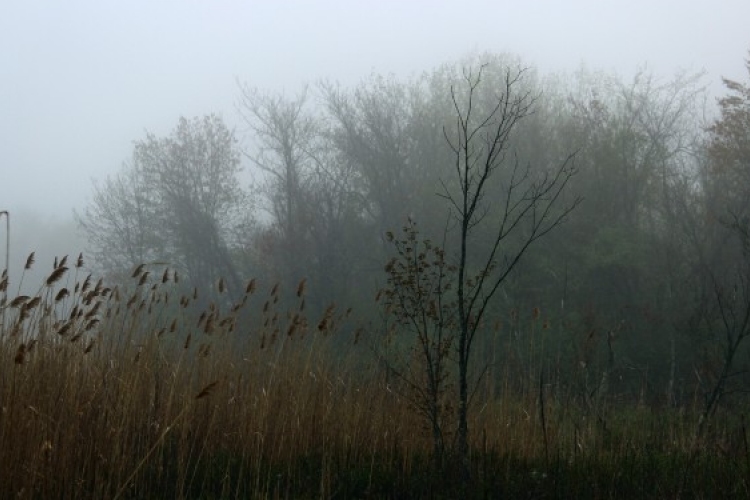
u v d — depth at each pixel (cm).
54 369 656
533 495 715
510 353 1028
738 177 2269
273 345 817
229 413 782
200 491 696
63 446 619
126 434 645
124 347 726
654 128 2595
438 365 760
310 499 695
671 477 770
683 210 2308
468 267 2125
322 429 806
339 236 2759
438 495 706
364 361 936
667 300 2008
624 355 1805
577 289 2072
